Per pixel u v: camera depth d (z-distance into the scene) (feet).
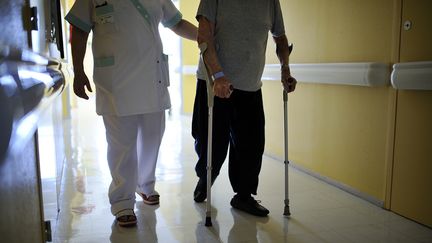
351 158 8.96
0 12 2.12
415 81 6.73
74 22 6.70
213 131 7.52
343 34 9.02
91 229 6.99
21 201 3.11
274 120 12.39
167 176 10.43
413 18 7.11
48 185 5.95
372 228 7.04
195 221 7.37
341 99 9.20
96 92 7.20
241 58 7.16
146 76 7.09
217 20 7.11
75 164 11.72
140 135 7.81
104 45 6.88
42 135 5.18
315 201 8.46
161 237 6.68
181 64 22.95
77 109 27.99
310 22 10.23
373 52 8.16
